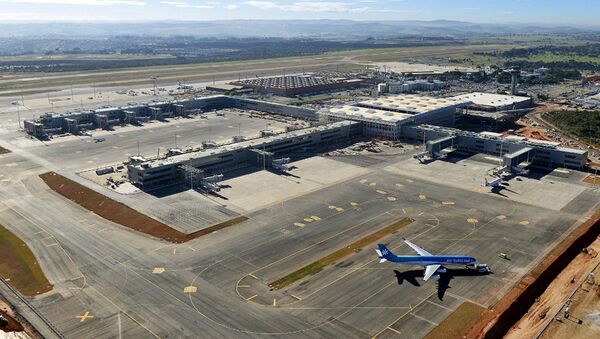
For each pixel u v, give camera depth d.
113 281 99.38
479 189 153.50
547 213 134.50
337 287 97.62
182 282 99.19
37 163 180.50
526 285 97.69
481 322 85.81
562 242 116.88
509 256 110.12
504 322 85.62
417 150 199.62
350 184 158.00
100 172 167.62
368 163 181.62
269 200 143.75
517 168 168.50
